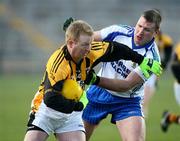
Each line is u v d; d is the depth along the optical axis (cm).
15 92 5331
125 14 8494
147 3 8544
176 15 8475
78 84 1630
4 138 2950
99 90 1959
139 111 1916
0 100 4734
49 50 8025
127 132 1848
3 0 8444
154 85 3209
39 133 1620
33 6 8475
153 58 1862
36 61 7869
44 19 8394
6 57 7931
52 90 1595
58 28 8319
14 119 3703
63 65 1585
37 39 8175
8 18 8325
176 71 2938
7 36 8181
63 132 1661
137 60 1684
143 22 1827
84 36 1539
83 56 1580
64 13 8475
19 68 7725
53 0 8612
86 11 8512
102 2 8612
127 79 1681
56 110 1612
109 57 1659
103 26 8400
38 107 1641
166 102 4738
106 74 1931
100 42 1664
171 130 3312
